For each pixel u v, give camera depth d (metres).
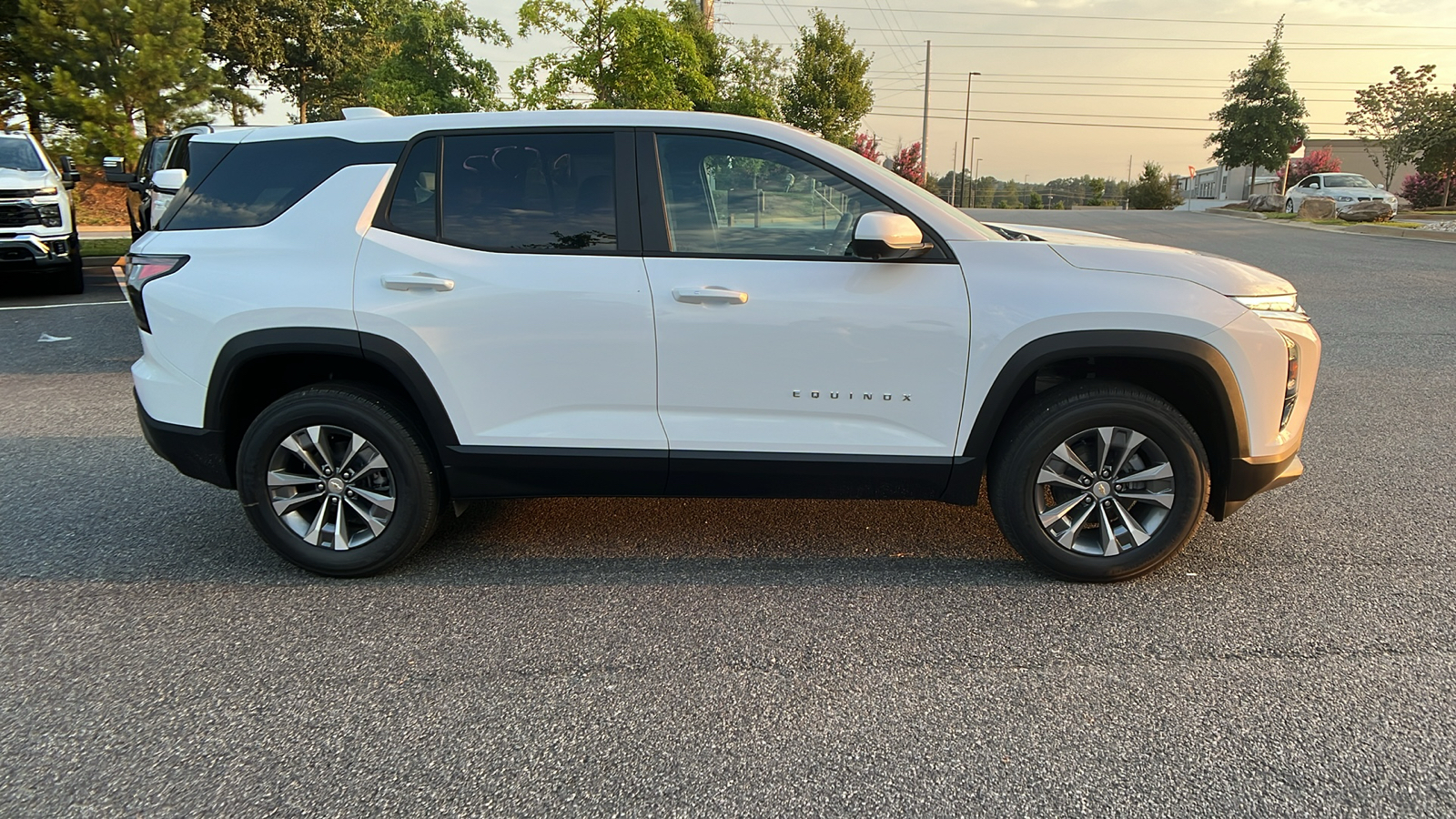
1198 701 2.61
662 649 2.93
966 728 2.49
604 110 3.35
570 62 12.91
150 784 2.27
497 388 3.27
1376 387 6.54
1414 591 3.30
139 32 17.72
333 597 3.33
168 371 3.38
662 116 3.31
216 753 2.40
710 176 3.27
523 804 2.20
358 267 3.25
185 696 2.67
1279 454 3.25
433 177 3.33
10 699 2.65
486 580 3.46
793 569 3.54
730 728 2.50
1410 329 8.76
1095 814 2.15
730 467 3.29
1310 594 3.28
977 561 3.61
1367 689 2.65
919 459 3.25
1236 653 2.87
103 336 8.76
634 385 3.25
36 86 17.80
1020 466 3.25
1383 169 42.66
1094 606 3.21
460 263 3.24
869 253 3.03
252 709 2.60
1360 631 3.00
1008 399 3.17
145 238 3.53
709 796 2.22
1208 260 3.31
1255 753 2.37
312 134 3.43
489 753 2.39
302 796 2.23
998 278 3.16
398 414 3.35
